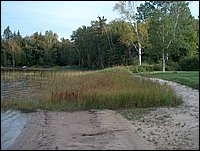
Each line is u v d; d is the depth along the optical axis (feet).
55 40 418.31
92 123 60.08
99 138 48.91
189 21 171.53
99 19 322.14
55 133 52.95
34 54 392.27
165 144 44.06
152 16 177.37
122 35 244.22
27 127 57.72
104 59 309.42
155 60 224.53
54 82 120.37
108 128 55.26
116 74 132.98
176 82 116.67
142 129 53.16
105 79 104.63
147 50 206.08
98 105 75.97
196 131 50.47
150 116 64.03
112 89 82.38
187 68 197.47
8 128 56.80
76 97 78.59
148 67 199.72
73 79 119.75
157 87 82.89
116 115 67.00
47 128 56.75
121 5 224.74
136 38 229.04
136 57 239.09
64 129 55.93
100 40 315.78
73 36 375.45
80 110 74.49
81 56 356.59
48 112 72.54
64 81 114.42
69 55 386.52
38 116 67.97
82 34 348.38
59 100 78.59
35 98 86.38
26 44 382.22
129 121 60.29
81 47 351.05
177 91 93.15
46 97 80.79
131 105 75.97
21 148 44.78
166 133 49.88
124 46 263.08
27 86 123.85
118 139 47.78
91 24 330.75
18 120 63.93
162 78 133.18
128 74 137.18
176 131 50.85
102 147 43.88
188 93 90.27
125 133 51.13
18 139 49.39
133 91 78.28
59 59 407.23
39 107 76.48
